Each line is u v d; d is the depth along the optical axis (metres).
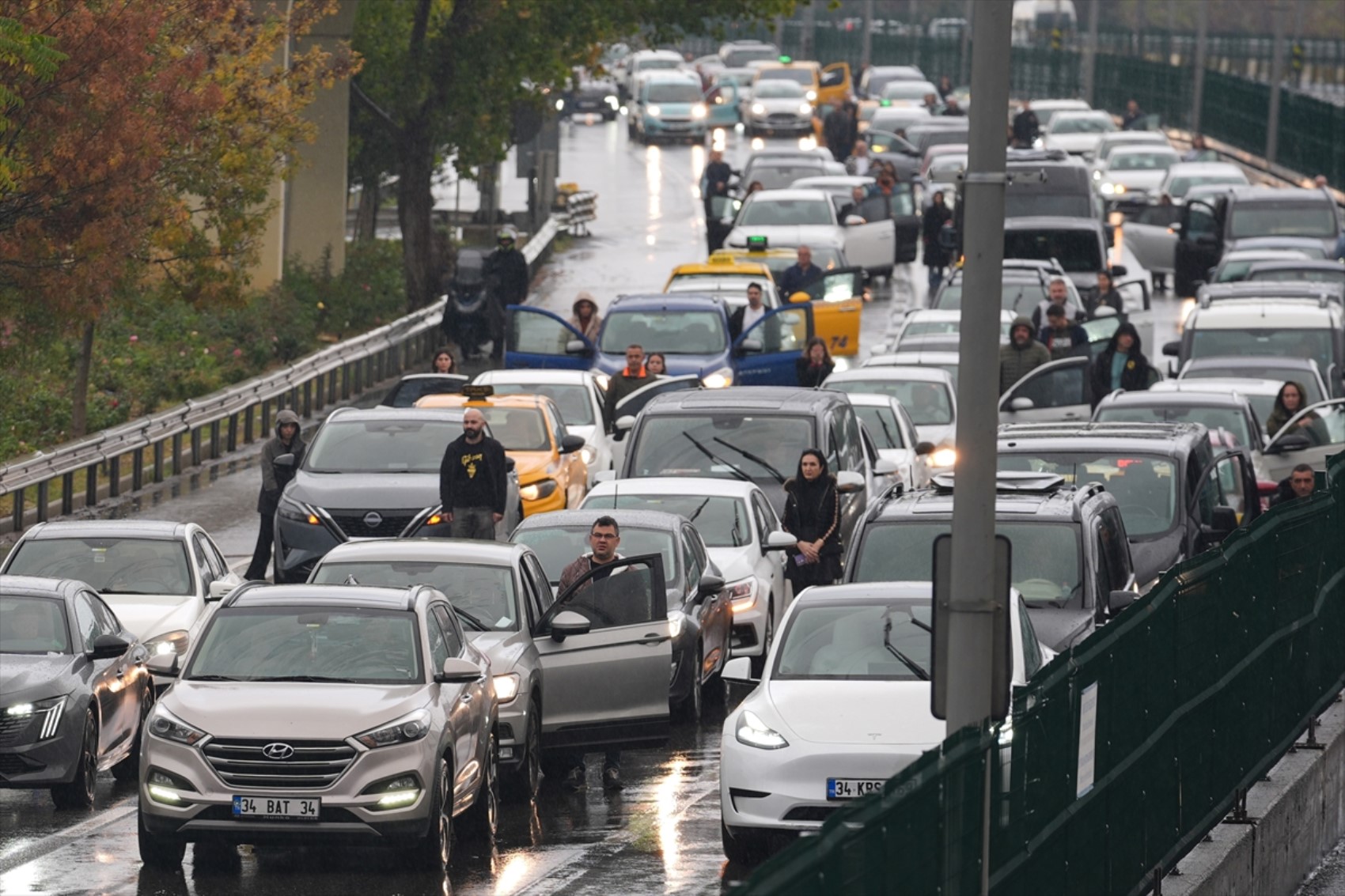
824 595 45.09
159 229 94.12
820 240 152.00
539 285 164.38
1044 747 29.48
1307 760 46.28
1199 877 37.25
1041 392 88.94
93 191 84.62
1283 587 46.28
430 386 93.19
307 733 40.72
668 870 41.97
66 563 59.81
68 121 82.12
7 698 48.12
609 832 45.97
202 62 89.12
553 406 85.62
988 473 28.81
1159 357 136.88
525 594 51.12
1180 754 37.59
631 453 73.69
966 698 29.00
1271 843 42.25
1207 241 159.12
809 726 41.09
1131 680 34.38
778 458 72.88
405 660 43.06
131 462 102.81
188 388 113.38
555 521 60.94
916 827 23.94
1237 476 73.75
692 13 147.00
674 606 57.62
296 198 148.00
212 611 44.59
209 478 98.50
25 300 87.25
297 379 112.94
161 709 41.69
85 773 49.25
